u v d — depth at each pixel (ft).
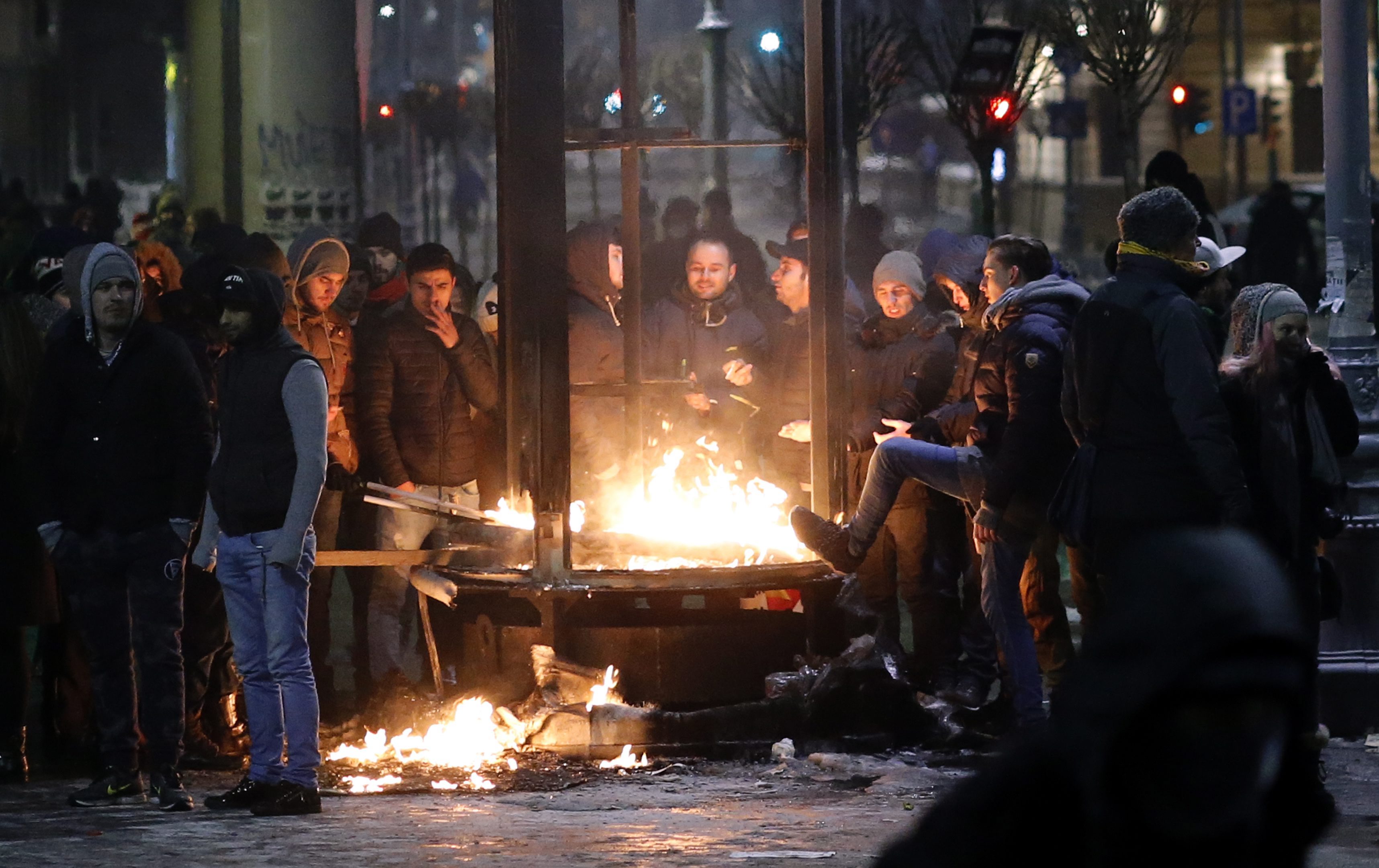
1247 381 47.34
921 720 58.80
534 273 57.36
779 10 176.14
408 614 68.69
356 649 67.36
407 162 316.19
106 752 51.29
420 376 65.92
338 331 64.34
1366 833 43.27
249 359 48.49
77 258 51.13
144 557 50.34
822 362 61.77
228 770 57.52
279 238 133.90
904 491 65.41
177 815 48.44
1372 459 60.03
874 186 210.79
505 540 60.03
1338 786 51.26
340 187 135.64
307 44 133.80
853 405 67.41
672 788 52.39
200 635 58.13
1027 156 339.16
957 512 65.98
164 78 312.09
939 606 65.98
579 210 238.27
